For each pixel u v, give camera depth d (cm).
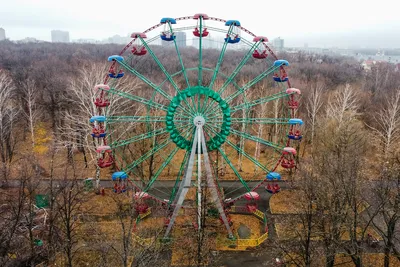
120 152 6788
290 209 5303
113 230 4741
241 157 6925
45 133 8325
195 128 4591
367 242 4519
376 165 5931
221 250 4509
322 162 4794
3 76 8356
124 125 6712
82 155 7356
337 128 5800
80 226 4753
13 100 9006
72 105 8075
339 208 3856
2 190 5434
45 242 4234
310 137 7762
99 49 17725
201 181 4641
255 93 8694
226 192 6138
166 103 7644
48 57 15325
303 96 8875
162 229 4628
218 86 8644
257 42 4731
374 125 7975
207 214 4844
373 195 4494
